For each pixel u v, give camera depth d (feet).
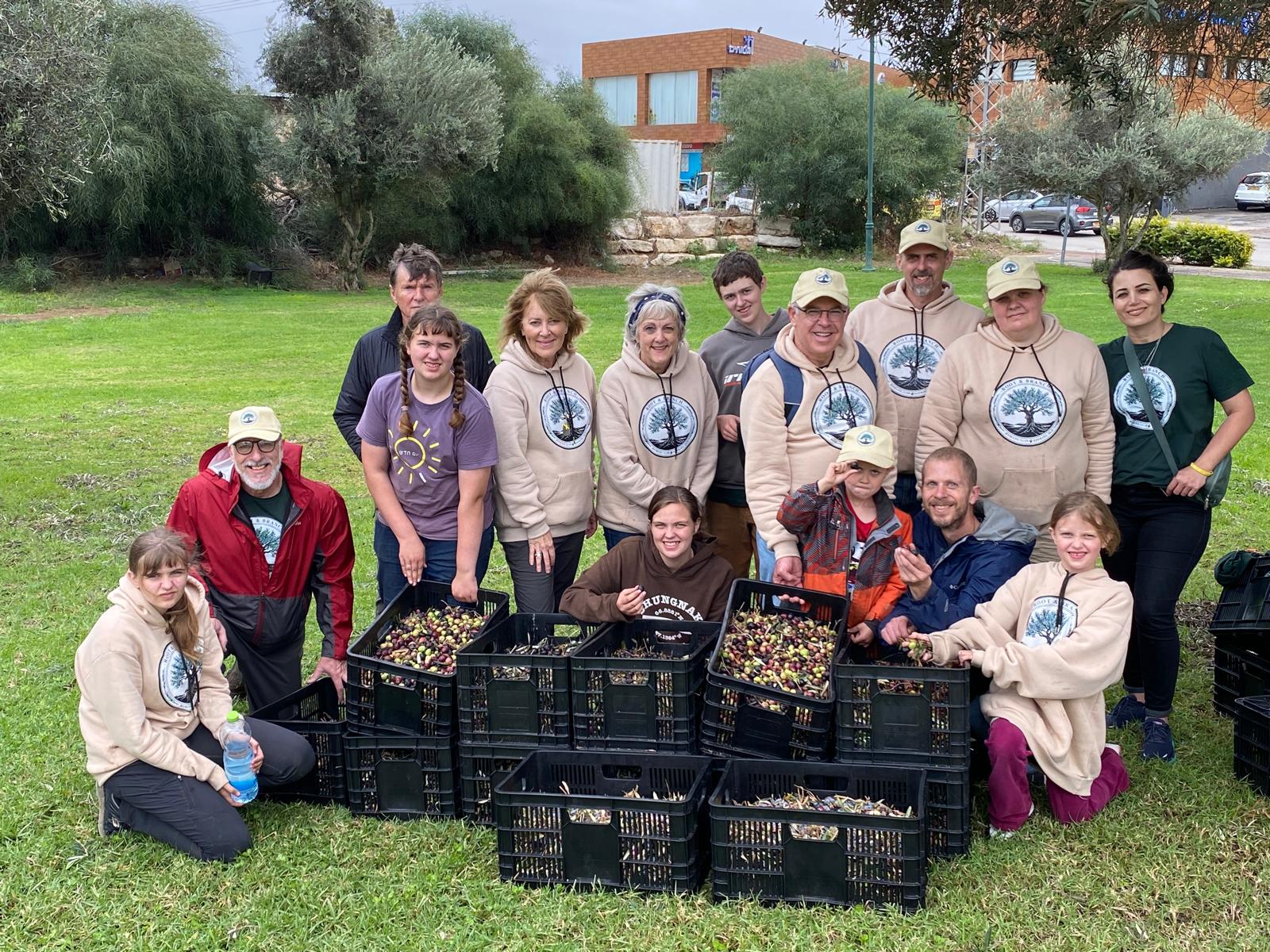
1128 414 14.75
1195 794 13.38
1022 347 14.65
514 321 15.05
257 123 84.07
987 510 14.25
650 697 12.35
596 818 11.68
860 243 111.45
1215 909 11.16
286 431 37.14
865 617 14.07
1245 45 16.05
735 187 115.24
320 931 11.09
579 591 14.21
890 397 15.64
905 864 11.02
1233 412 14.34
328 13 78.54
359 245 87.97
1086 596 12.92
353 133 79.36
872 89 94.38
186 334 60.95
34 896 11.66
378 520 15.56
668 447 15.83
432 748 12.98
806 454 14.88
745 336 17.69
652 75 171.94
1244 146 75.05
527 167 98.89
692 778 12.28
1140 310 14.51
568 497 15.48
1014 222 124.67
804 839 11.19
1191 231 92.02
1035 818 13.00
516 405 14.93
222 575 15.07
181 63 79.97
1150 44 16.44
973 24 16.71
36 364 51.03
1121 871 11.84
